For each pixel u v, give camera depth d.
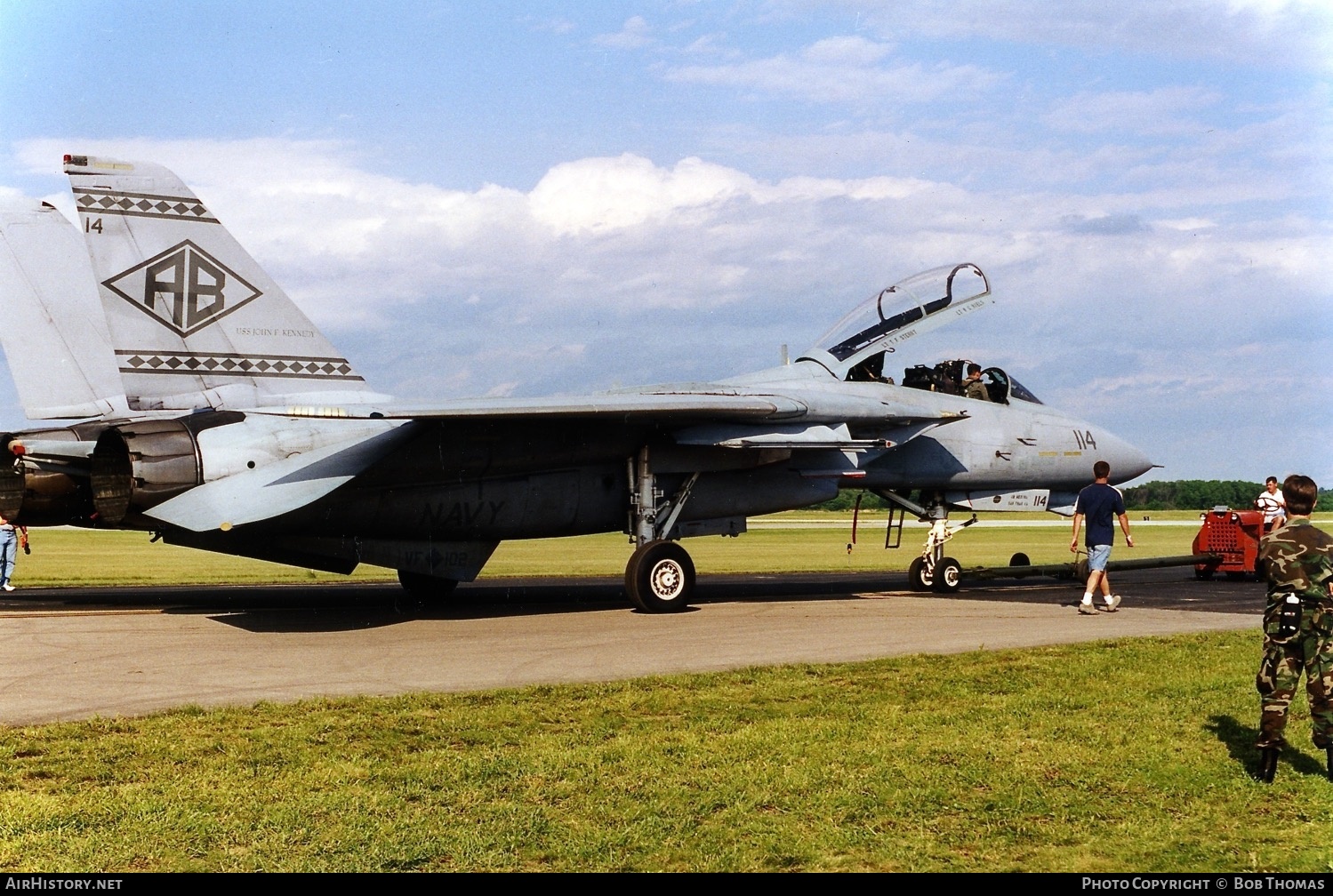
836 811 5.74
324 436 13.44
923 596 17.30
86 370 16.48
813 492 16.92
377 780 6.18
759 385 16.89
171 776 6.24
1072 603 16.11
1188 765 6.59
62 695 8.52
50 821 5.46
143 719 7.57
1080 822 5.64
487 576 22.41
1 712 7.89
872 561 28.94
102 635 12.15
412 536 14.75
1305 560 6.31
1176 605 15.66
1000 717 7.77
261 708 7.94
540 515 15.21
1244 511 20.84
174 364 13.95
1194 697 8.47
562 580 21.05
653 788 6.06
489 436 14.44
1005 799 5.94
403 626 13.09
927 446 17.84
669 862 5.07
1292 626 6.26
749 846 5.25
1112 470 19.48
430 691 8.73
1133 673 9.50
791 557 30.59
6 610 14.90
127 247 13.79
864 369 18.12
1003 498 19.03
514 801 5.86
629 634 12.30
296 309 14.67
